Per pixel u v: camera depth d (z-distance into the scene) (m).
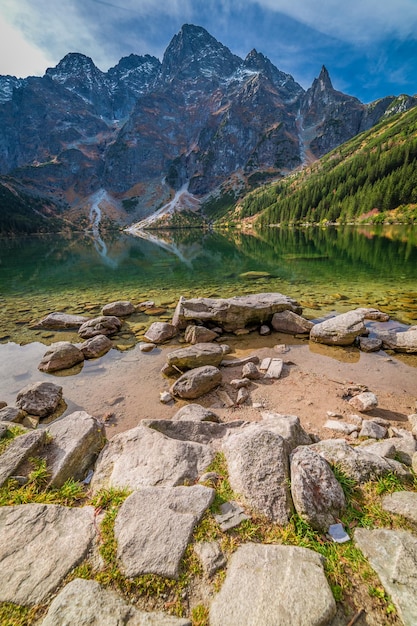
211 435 6.14
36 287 25.50
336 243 51.94
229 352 11.92
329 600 2.77
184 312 14.23
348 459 4.63
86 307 19.00
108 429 7.57
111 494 4.34
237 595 2.87
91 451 5.75
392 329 13.12
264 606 2.74
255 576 3.03
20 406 8.09
